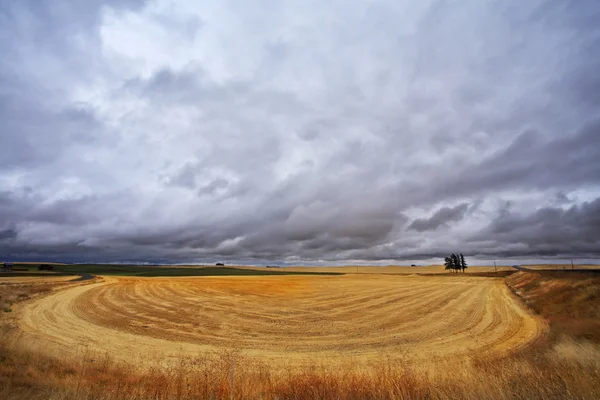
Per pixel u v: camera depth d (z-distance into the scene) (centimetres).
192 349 1903
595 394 629
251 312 3347
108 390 727
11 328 2203
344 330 2547
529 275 6391
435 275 10144
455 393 655
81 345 1900
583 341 1548
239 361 1590
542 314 2888
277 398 720
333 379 790
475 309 3500
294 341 2183
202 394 732
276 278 8988
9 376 850
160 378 925
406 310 3525
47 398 670
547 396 628
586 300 2703
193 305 3775
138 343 2019
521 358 1366
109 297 4331
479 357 1620
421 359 1688
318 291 5488
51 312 3009
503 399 613
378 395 691
